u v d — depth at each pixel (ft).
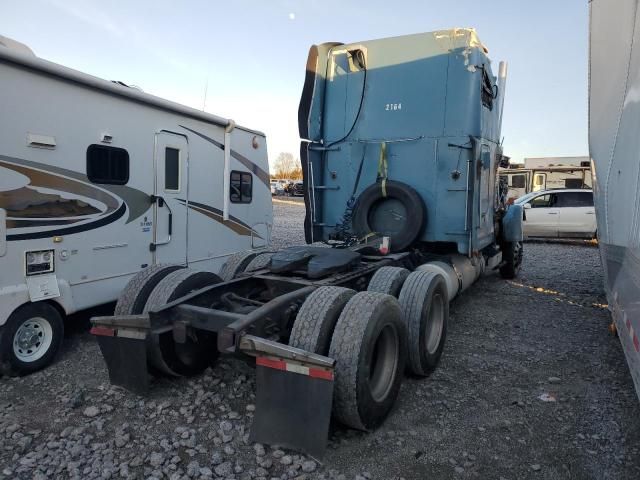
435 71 19.89
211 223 23.48
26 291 14.67
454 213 19.83
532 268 35.65
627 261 12.25
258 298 14.98
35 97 15.06
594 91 17.44
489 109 21.93
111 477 9.50
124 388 12.92
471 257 20.43
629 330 10.71
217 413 12.15
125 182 18.45
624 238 12.89
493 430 11.64
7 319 14.23
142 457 10.16
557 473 9.91
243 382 13.88
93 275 17.21
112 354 12.74
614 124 14.76
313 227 21.83
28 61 14.61
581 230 50.93
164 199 20.40
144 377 12.27
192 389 13.42
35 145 15.10
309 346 10.59
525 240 55.01
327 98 21.91
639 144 11.66
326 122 21.98
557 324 20.79
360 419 10.59
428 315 14.39
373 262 17.07
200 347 14.10
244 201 26.03
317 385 9.75
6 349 14.17
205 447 10.62
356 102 21.33
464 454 10.57
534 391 13.87
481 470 9.99
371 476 9.70
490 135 22.47
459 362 16.15
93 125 17.06
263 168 27.68
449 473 9.88
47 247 15.53
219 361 15.24
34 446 10.57
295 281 13.88
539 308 23.57
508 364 15.99
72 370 14.98
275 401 10.16
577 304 24.45
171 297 13.33
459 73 19.51
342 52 21.48
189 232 22.03
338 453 10.49
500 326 20.40
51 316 15.49
